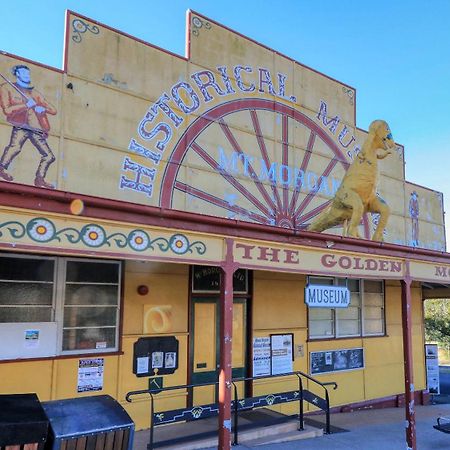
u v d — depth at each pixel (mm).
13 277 7555
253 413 9273
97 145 8531
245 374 9906
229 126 10398
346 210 10883
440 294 14117
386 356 12789
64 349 7840
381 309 13016
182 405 8859
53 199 4855
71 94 8383
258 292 10320
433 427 9453
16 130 7738
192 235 5977
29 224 4777
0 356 7238
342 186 11023
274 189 10977
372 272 8164
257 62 11172
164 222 5668
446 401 14734
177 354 8953
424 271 9148
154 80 9414
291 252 7027
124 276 8539
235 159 10391
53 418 4836
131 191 8805
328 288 7848
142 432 8117
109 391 8102
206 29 10352
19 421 4391
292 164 11469
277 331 10500
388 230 13836
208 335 9445
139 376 8453
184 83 9828
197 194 9672
